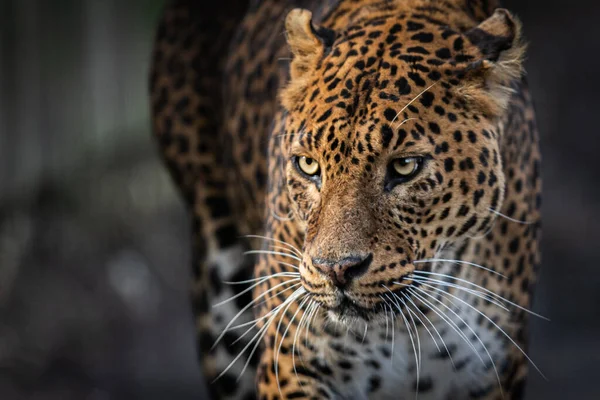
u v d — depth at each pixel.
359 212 7.06
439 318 8.00
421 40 7.39
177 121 11.09
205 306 10.59
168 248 19.20
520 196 8.03
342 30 7.96
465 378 8.30
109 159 20.59
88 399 14.77
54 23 20.05
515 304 8.20
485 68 7.23
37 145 19.45
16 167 18.98
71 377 15.30
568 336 17.59
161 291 18.27
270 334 8.19
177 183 11.21
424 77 7.17
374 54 7.31
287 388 8.17
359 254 7.03
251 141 9.78
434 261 7.42
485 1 8.47
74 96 20.39
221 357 10.40
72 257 17.98
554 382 15.83
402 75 7.15
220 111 10.83
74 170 19.86
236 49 10.36
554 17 29.44
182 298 18.16
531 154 8.20
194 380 15.54
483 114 7.28
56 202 18.88
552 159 24.84
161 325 17.30
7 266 17.16
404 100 7.07
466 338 8.09
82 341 16.23
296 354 8.06
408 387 8.38
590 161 24.78
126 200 19.78
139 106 21.92
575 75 27.73
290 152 7.39
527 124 8.16
